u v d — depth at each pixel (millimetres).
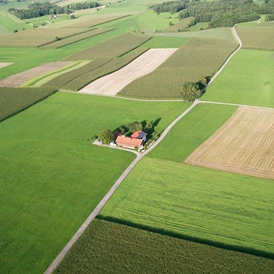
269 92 84438
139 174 54125
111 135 63438
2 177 56469
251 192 47750
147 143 62906
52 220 46000
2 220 46719
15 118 80438
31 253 40969
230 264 36312
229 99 82250
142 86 94875
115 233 41938
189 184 50625
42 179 55125
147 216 45031
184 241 39750
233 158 56594
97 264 37906
